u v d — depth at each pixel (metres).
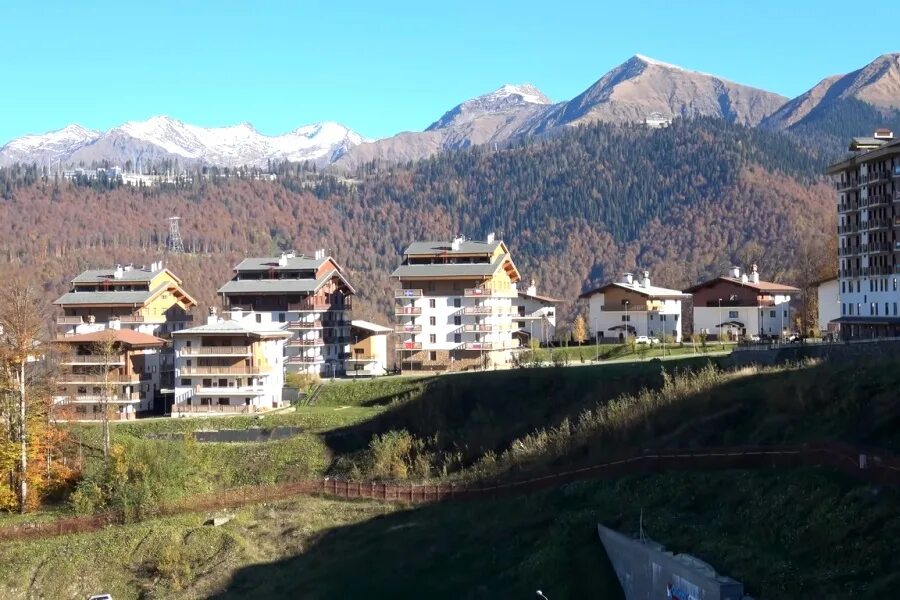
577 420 99.75
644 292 173.25
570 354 151.38
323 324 160.12
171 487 95.00
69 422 111.38
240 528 88.00
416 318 155.50
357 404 128.50
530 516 77.06
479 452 101.25
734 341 156.38
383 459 101.62
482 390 113.38
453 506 85.31
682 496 70.88
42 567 83.50
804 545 58.56
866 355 89.69
